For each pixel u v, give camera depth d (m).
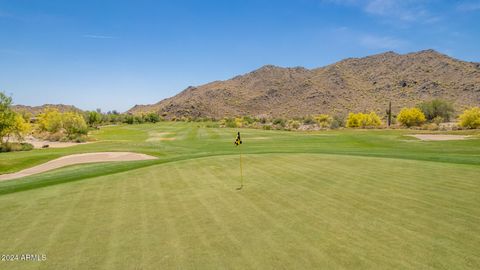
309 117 124.56
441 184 11.38
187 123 136.62
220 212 8.91
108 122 139.12
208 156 22.03
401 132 54.66
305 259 5.88
